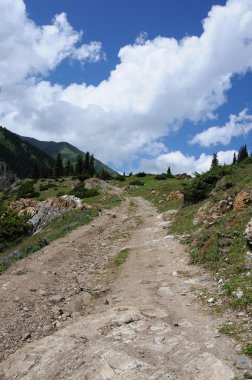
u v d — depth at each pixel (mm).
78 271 17312
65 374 7832
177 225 24844
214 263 15039
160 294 12555
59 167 150250
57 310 12375
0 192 134750
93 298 13492
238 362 7336
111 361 7863
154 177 91750
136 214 35969
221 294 11594
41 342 9641
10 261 19609
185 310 10867
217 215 21922
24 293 13844
